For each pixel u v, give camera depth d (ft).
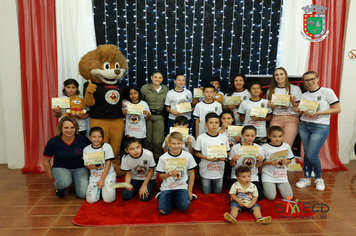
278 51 12.78
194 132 12.01
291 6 12.13
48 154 9.00
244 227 7.10
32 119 11.42
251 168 8.97
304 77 9.71
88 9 11.43
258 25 12.48
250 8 12.34
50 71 11.34
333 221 7.49
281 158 8.81
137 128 10.85
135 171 8.91
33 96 11.35
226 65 12.71
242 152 8.70
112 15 11.88
